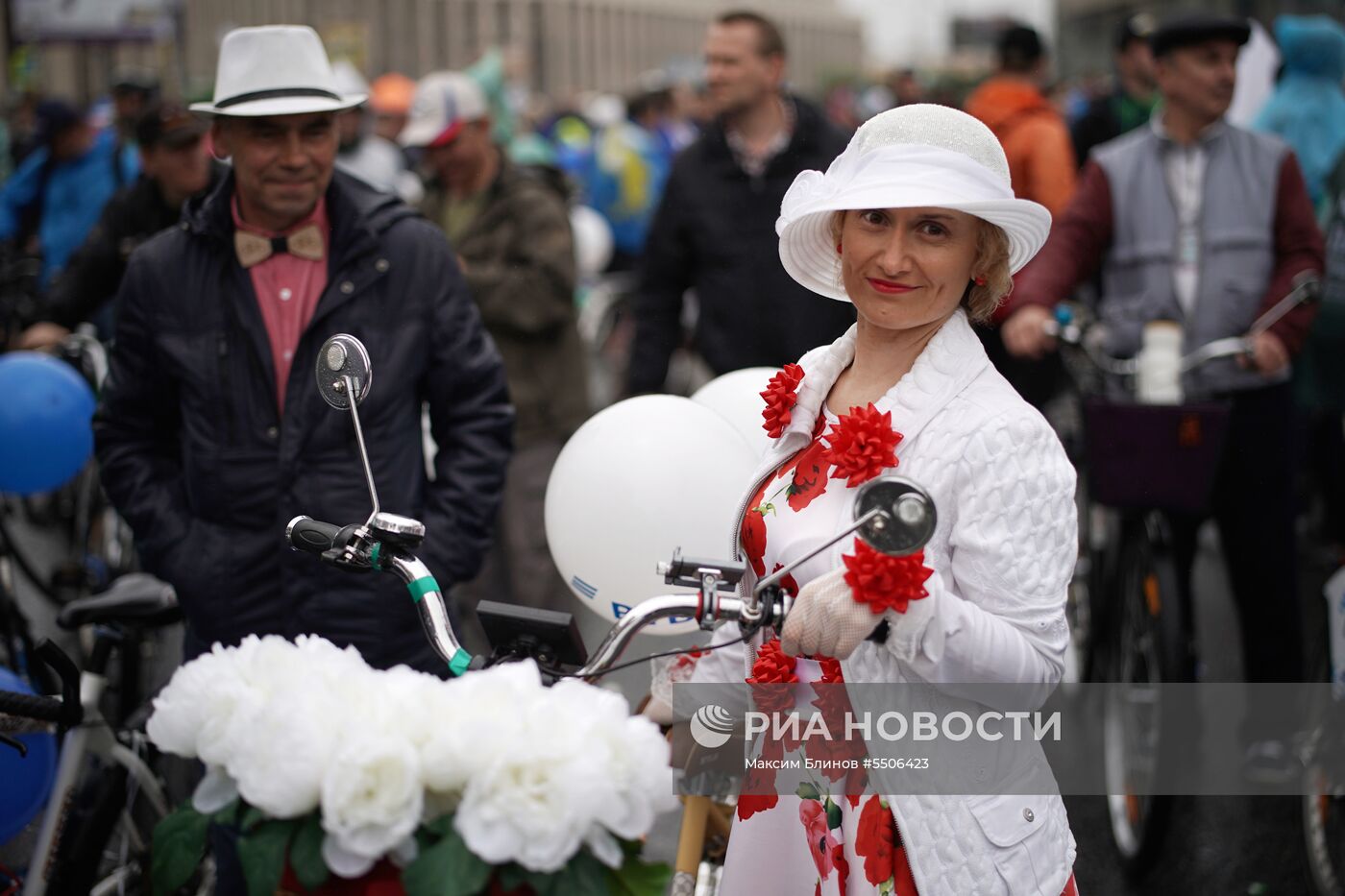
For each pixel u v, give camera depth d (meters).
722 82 5.04
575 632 1.98
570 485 2.79
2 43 14.91
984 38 36.47
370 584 3.11
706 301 5.17
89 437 4.75
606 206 13.31
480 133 5.50
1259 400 4.63
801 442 2.32
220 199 3.17
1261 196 4.68
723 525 2.74
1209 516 4.73
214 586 3.13
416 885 1.64
